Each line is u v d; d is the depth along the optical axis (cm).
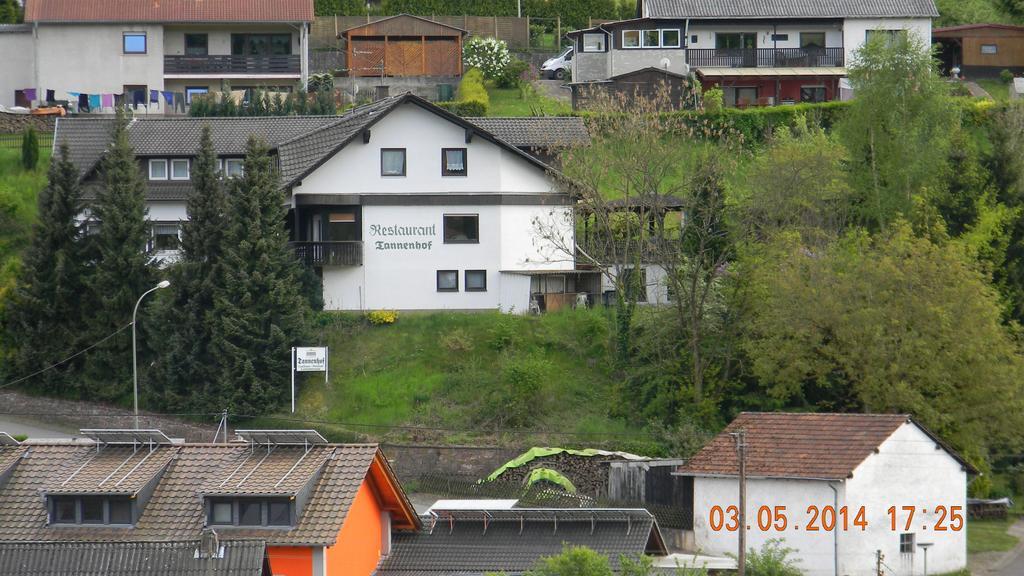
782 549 9450
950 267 12181
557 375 13550
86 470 8800
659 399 12950
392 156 14775
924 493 10281
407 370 13638
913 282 12138
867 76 15650
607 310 14325
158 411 13462
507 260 14825
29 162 17175
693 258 13588
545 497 11388
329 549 8319
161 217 15288
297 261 13875
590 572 7769
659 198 14562
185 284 13612
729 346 13138
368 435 12812
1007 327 12812
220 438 12750
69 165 14262
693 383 13062
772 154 14575
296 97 18762
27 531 8525
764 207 13725
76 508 8581
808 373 12512
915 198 14100
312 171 14538
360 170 14725
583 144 14700
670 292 13862
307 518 8400
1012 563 10550
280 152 14838
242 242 13488
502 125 15575
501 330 13962
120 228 14000
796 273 12456
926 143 15238
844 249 13012
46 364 13738
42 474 8906
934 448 10319
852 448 10250
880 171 15312
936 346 11944
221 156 15538
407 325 14300
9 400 13650
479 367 13638
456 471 12381
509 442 12625
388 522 9288
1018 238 14100
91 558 7888
